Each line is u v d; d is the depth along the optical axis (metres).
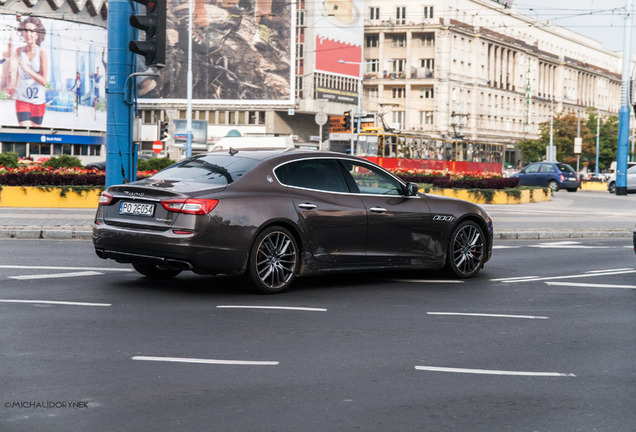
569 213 25.36
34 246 13.81
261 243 9.26
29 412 4.83
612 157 106.00
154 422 4.68
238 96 94.31
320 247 9.73
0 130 76.00
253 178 9.39
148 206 9.15
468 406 5.08
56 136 80.31
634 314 8.52
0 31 75.75
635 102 42.31
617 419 4.86
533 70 117.94
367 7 101.75
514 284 10.69
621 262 13.27
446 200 11.07
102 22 85.31
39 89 78.56
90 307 8.34
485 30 104.75
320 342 6.88
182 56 93.94
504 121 110.75
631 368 6.14
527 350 6.71
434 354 6.50
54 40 79.62
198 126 63.00
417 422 4.75
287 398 5.19
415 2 98.81
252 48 93.94
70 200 22.48
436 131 97.56
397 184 10.66
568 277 11.38
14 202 22.45
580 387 5.58
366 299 9.25
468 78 102.94
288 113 92.69
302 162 9.86
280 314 8.16
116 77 15.20
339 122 93.56
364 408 5.00
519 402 5.19
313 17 92.75
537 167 48.66
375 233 10.19
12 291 9.26
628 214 25.59
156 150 64.75
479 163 57.44
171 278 10.57
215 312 8.20
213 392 5.30
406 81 98.75
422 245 10.69
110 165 15.28
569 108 128.75
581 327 7.77
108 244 9.34
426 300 9.27
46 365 5.92
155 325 7.48
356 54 98.56
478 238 11.38
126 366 5.94
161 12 12.99
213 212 8.92
